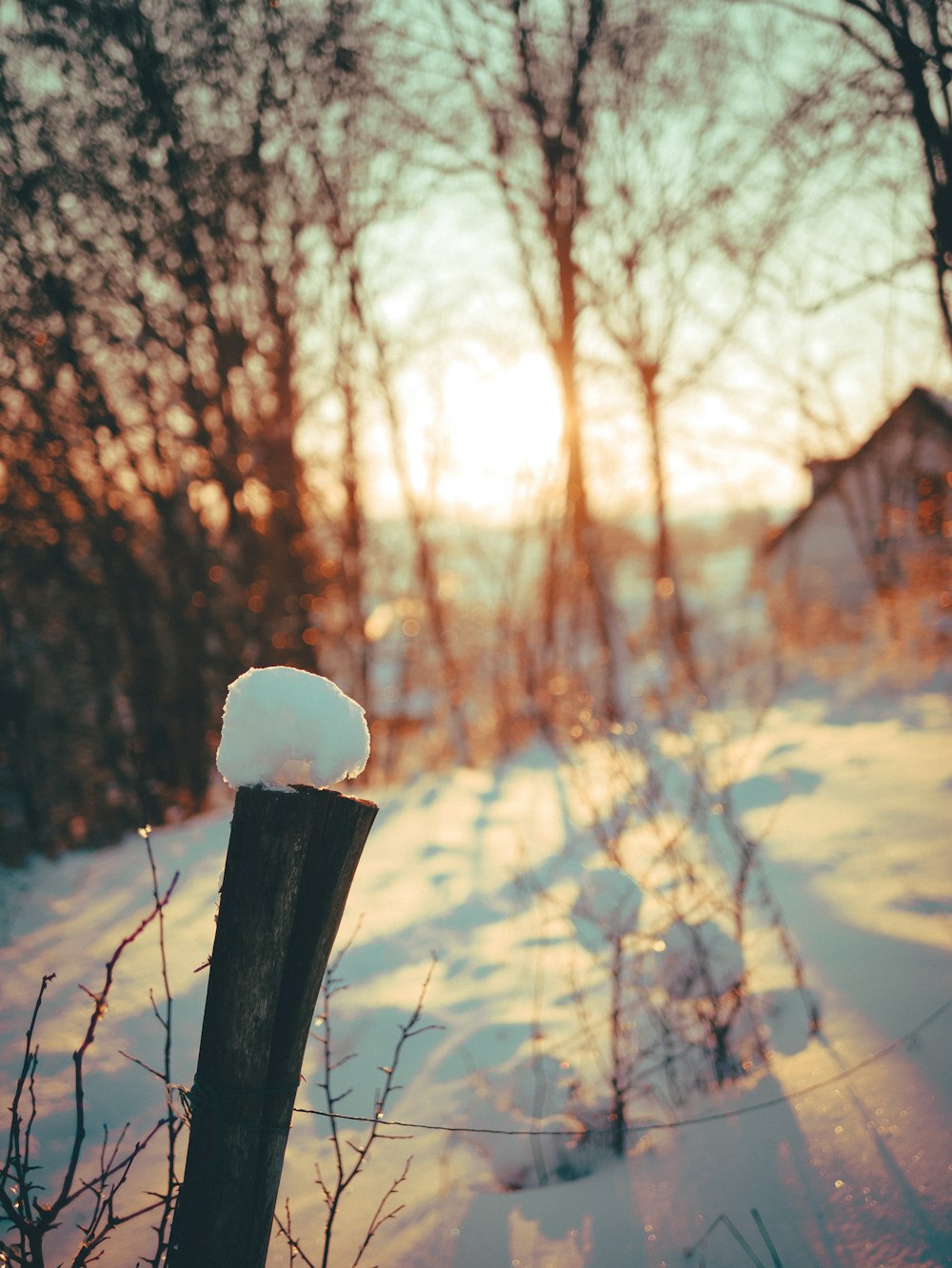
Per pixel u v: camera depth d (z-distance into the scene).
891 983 3.21
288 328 9.48
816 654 12.34
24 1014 4.20
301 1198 2.64
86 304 8.05
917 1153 2.36
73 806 9.12
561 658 10.71
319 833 1.77
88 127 7.82
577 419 11.21
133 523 9.11
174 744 9.12
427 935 4.45
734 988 2.96
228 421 8.95
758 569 22.56
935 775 5.63
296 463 9.73
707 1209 2.32
